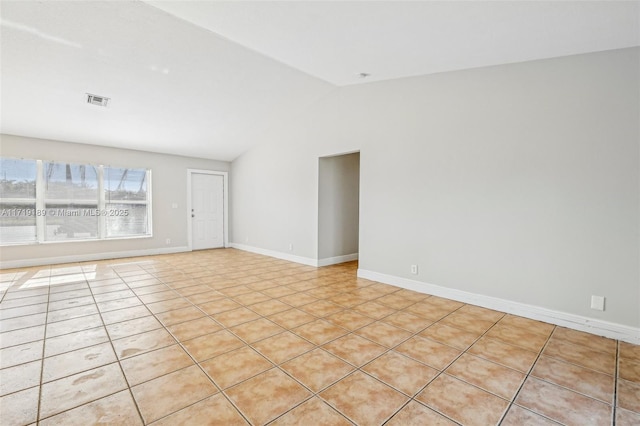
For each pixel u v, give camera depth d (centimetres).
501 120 304
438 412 160
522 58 280
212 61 364
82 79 369
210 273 461
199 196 688
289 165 555
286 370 199
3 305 316
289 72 401
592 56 254
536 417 157
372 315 295
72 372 194
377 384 184
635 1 175
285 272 470
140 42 320
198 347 229
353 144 441
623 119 242
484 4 193
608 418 156
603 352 225
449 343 238
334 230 534
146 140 559
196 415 157
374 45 278
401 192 385
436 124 351
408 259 381
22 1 260
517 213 296
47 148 511
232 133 575
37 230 507
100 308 309
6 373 192
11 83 362
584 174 260
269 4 225
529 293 290
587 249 260
